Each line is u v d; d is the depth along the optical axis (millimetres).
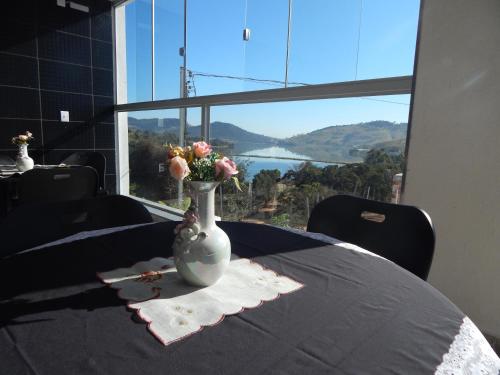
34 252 1016
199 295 764
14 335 595
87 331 614
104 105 4180
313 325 648
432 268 1703
